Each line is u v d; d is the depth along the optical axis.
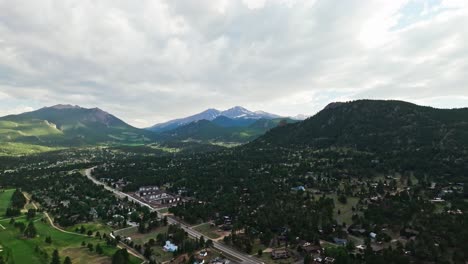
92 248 181.50
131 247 190.00
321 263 161.50
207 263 167.12
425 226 184.50
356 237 192.12
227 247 189.25
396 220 198.25
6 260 163.50
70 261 159.38
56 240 198.38
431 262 153.25
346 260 151.75
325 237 193.25
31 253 176.38
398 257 150.62
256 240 197.12
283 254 173.12
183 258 167.50
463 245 155.38
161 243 192.88
